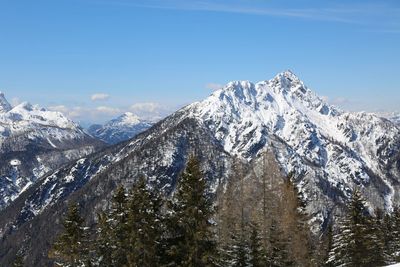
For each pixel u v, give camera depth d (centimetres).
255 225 4872
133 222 3447
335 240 5781
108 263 3722
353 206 5578
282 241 4959
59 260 3841
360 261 5438
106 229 3669
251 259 4738
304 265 5072
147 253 3484
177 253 3547
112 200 3725
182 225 3562
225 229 4769
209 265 3572
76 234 3712
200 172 3634
